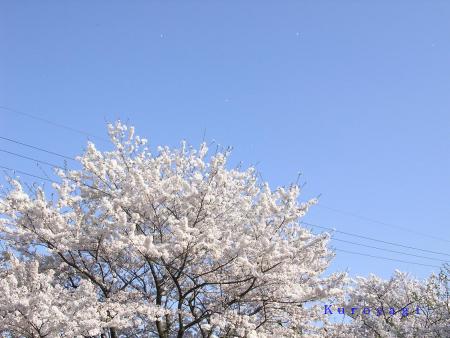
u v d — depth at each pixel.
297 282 9.98
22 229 8.82
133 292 9.72
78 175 10.40
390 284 13.91
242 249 8.59
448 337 11.88
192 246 8.85
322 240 9.85
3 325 7.18
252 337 8.60
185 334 10.80
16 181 8.65
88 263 10.16
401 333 12.11
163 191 9.33
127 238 8.23
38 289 7.54
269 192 9.95
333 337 11.12
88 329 7.47
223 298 9.95
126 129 11.05
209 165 9.71
